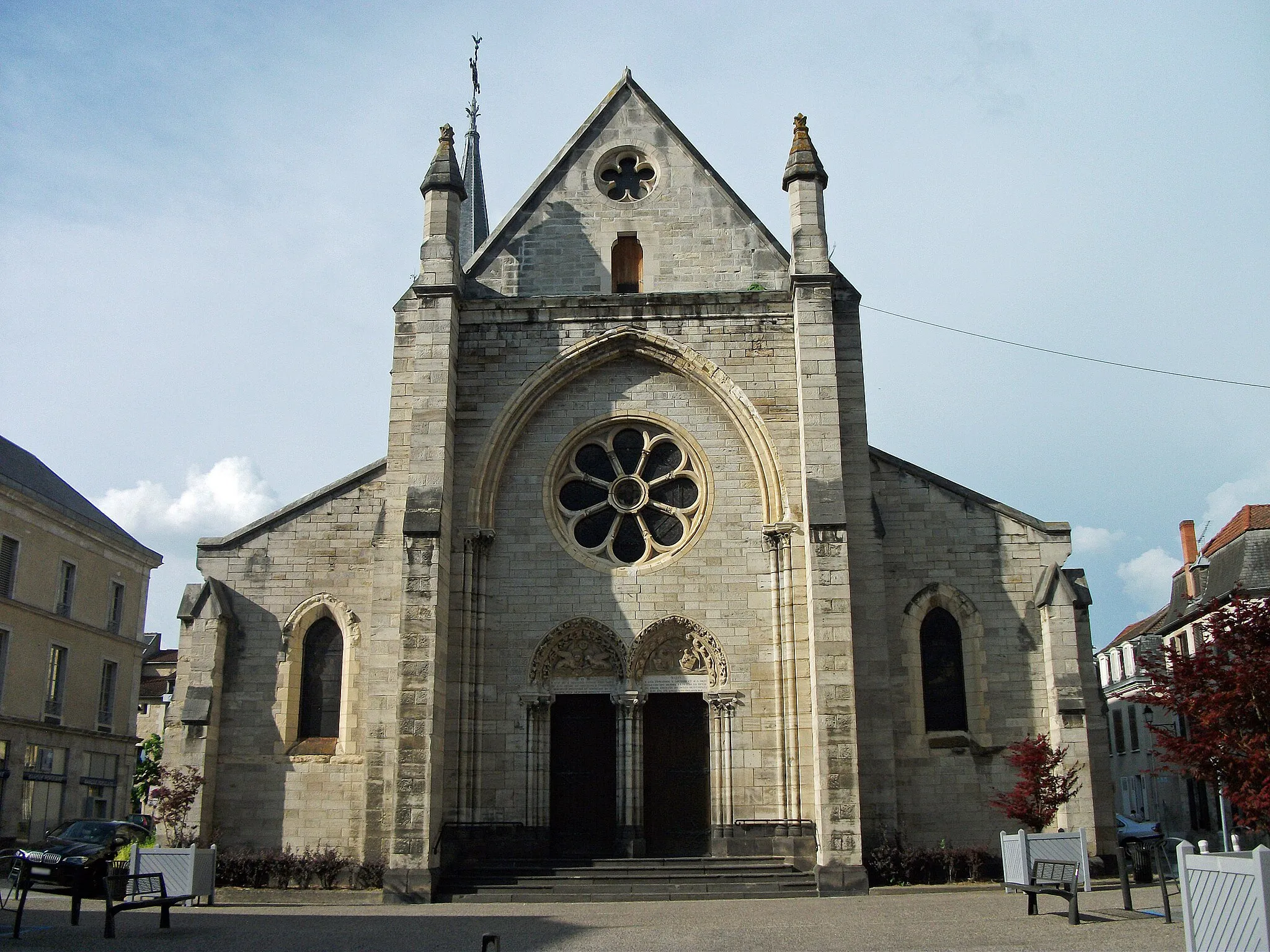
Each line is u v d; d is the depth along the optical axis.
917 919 20.30
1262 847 12.55
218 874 27.66
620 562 30.64
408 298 32.09
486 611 29.97
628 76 33.81
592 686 29.81
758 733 28.95
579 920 21.36
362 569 31.25
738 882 26.47
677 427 31.14
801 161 31.09
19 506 46.78
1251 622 20.33
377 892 26.42
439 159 31.84
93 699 52.25
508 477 30.98
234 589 31.14
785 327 31.09
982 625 30.27
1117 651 69.50
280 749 29.84
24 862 20.20
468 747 28.69
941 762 29.28
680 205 32.62
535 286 32.09
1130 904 20.94
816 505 28.12
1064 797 26.95
